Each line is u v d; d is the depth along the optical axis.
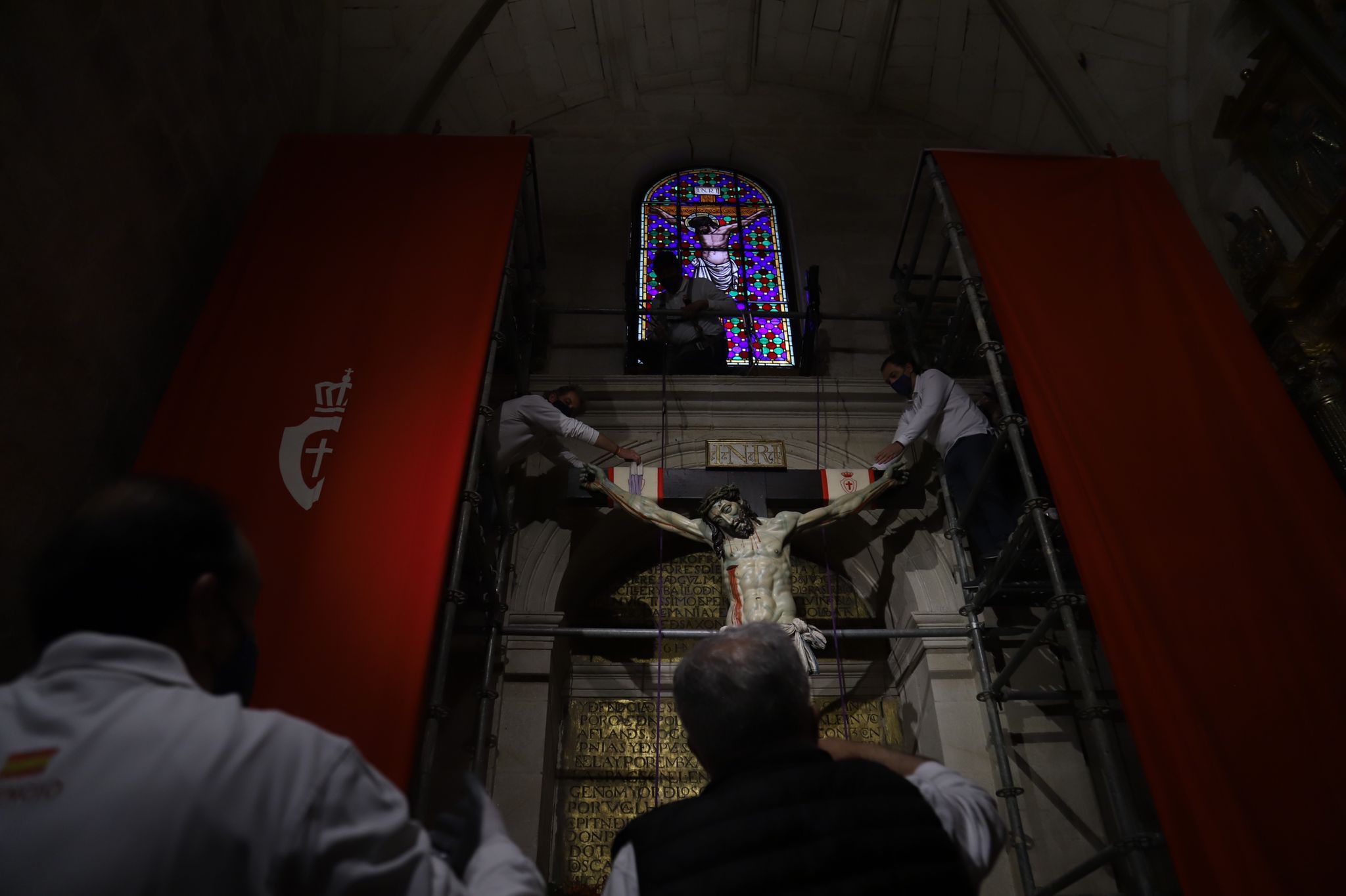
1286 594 4.00
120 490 1.32
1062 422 4.68
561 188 8.43
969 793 1.66
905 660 6.26
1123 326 5.09
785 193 8.62
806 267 8.02
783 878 1.30
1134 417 4.69
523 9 8.06
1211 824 3.40
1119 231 5.55
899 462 5.75
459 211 5.45
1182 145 7.32
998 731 5.40
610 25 8.36
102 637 1.17
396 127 7.70
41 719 1.08
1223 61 6.91
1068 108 7.98
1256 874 3.26
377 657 3.77
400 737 3.58
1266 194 6.56
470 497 4.52
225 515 1.39
